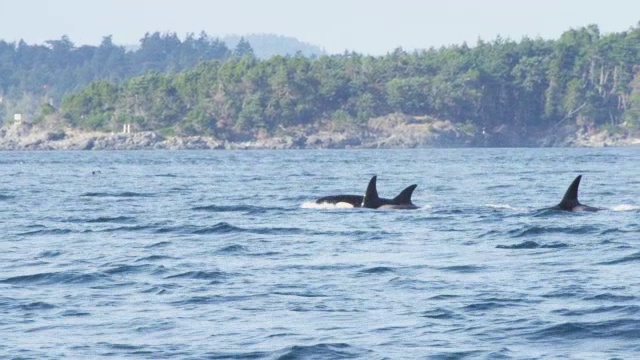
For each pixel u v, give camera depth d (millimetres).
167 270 89500
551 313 68750
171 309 72250
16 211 159750
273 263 93500
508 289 77875
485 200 185375
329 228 123688
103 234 122062
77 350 60719
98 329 66062
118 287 81312
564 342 61531
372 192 151250
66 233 123562
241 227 126500
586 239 108438
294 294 77062
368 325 66375
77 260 97062
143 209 162125
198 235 119500
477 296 75188
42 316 70188
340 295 76500
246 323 67375
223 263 93875
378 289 78750
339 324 66750
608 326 64688
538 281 81375
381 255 98312
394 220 132250
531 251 100188
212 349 60750
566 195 141375
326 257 97250
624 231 114625
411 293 76938
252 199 188625
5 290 80250
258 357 58938
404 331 64688
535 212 138500
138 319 69000
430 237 112875
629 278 82062
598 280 81312
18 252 104125
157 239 115500
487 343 61469
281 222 132500
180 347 61312
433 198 192500
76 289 80562
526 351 59625
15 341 62938
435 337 63094
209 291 78875
